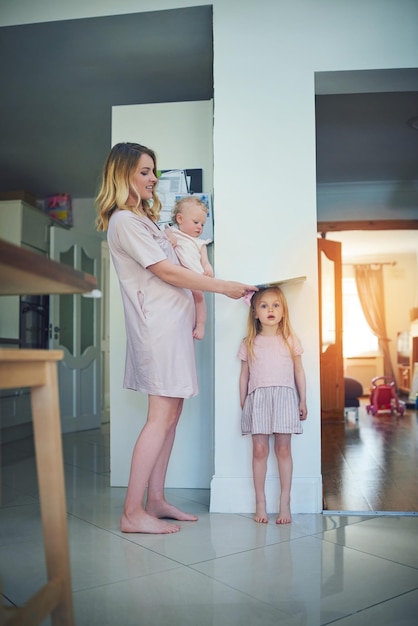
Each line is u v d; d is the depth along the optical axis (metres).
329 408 5.97
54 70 3.39
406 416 6.66
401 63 2.54
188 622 1.37
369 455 3.85
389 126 4.36
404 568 1.73
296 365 2.36
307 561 1.79
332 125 4.33
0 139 4.45
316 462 2.41
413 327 8.65
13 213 4.82
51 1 2.83
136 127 3.02
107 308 6.30
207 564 1.77
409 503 2.52
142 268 2.13
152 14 2.78
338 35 2.56
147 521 2.12
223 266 2.51
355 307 10.52
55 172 5.20
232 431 2.45
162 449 2.29
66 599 1.12
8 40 3.03
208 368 2.89
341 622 1.37
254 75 2.56
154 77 3.49
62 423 5.24
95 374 5.69
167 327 2.11
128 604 1.47
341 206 5.91
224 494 2.42
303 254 2.48
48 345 5.21
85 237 5.66
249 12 2.59
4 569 1.75
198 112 2.98
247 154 2.54
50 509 1.13
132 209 2.17
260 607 1.46
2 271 0.95
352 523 2.23
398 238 8.66
